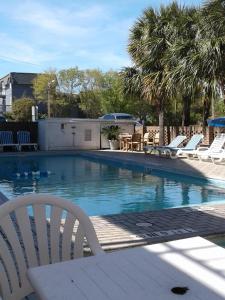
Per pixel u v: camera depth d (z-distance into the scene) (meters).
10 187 11.68
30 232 2.64
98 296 1.81
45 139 22.72
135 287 1.89
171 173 13.45
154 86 18.89
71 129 23.12
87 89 44.41
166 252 2.31
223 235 5.67
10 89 51.53
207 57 13.66
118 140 23.19
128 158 17.34
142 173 14.25
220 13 13.66
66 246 2.76
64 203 2.76
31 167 16.34
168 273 2.04
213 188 11.05
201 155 14.92
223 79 14.24
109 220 6.45
